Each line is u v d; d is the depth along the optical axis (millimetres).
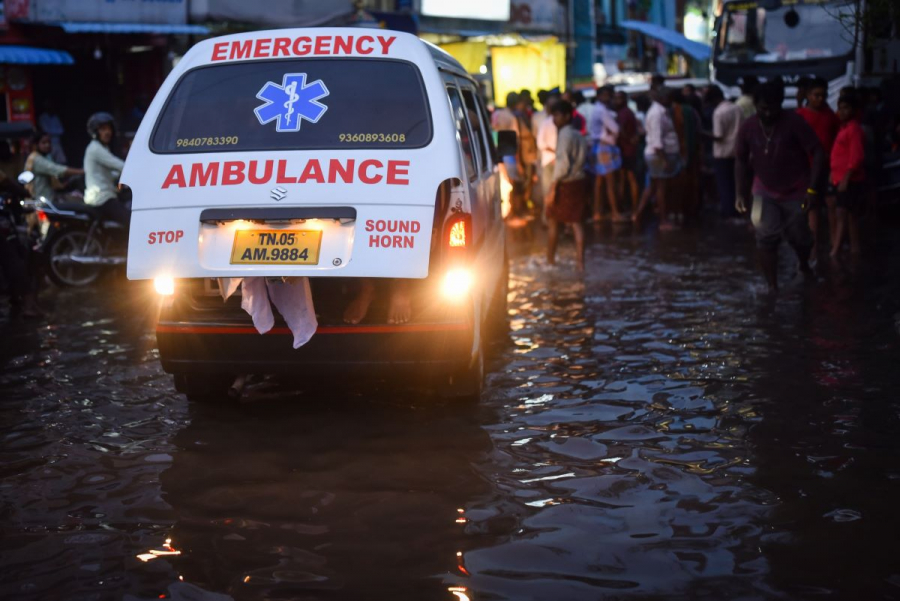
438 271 5195
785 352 6691
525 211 15312
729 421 5289
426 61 5531
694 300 8617
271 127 5348
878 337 7004
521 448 4938
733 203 14766
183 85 5578
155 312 8781
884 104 15688
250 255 5059
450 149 5211
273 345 5223
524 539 3877
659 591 3432
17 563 3768
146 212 5203
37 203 9914
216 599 3439
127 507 4289
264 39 5695
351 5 18578
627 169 16031
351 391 5984
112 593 3506
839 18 10633
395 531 3975
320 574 3605
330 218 5035
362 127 5309
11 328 8148
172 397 5965
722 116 14492
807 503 4191
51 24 15656
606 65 33156
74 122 18047
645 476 4535
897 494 4266
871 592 3404
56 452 5023
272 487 4477
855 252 10984
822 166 8406
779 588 3443
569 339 7258
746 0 17766
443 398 5773
